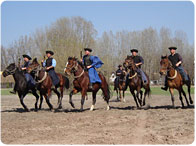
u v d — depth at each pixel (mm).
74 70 11445
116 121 9281
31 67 11648
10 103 17859
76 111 12211
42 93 12164
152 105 14828
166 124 8641
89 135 7266
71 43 27500
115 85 18828
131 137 6980
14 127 8508
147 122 9031
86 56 12188
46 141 6711
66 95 26875
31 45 48781
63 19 37750
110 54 48906
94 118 9953
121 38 51062
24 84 11953
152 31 51500
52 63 12523
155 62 51500
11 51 53594
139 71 12508
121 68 18328
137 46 51719
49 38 36875
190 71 45438
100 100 19984
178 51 47844
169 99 19609
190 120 9227
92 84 12008
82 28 40031
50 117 10438
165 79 12734
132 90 12477
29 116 10820
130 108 13391
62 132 7695
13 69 11734
